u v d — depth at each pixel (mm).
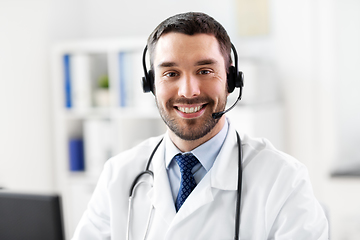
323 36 2830
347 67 2840
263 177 1232
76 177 3074
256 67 2590
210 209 1222
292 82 2922
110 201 1346
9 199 1020
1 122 2809
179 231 1203
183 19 1168
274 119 2816
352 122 2859
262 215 1192
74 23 3393
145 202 1310
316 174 2928
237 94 2578
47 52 3152
